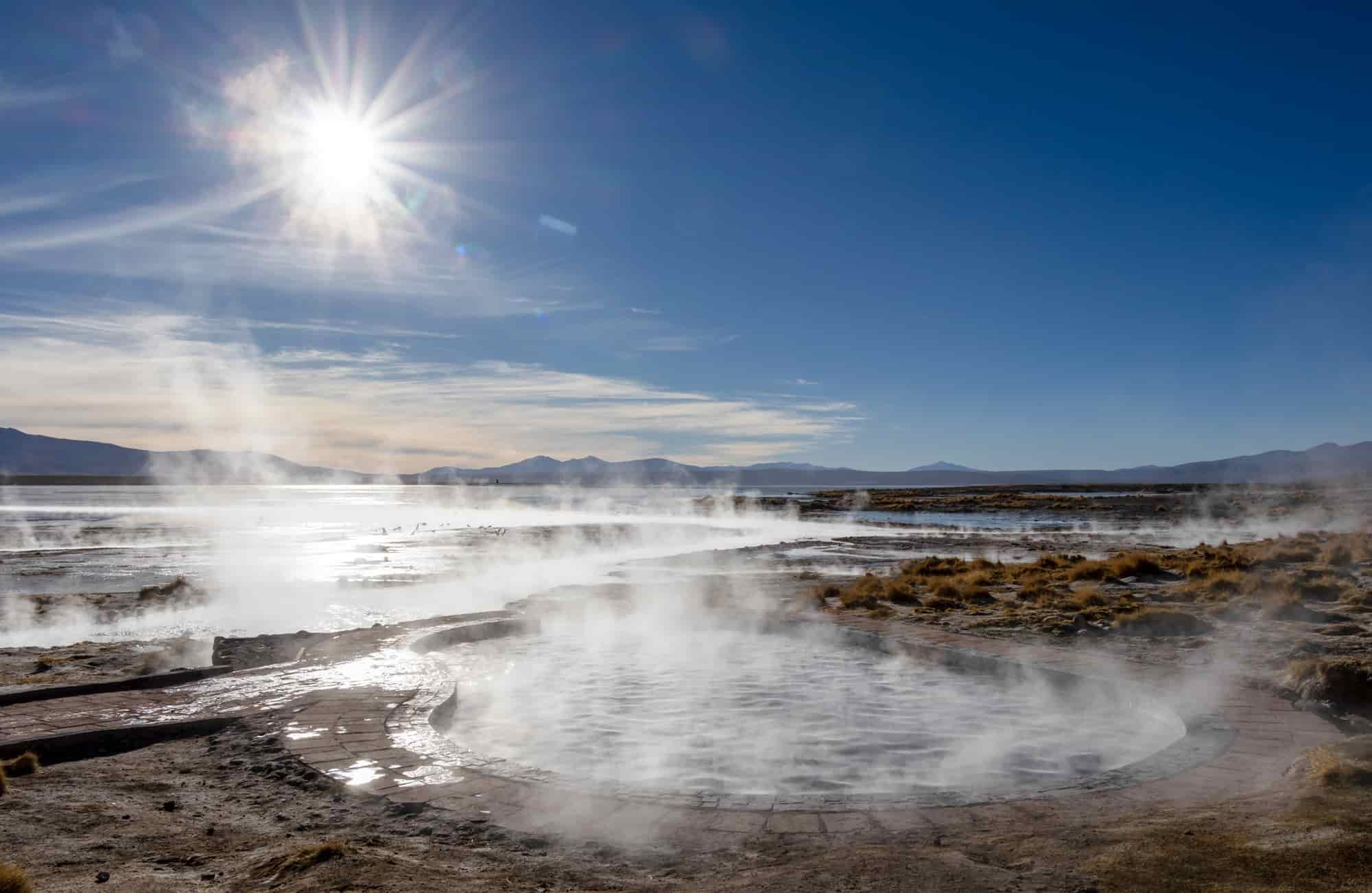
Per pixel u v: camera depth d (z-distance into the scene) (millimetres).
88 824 5207
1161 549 29125
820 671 10625
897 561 25922
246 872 4332
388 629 12242
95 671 11031
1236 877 3861
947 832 4926
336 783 5949
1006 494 107375
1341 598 13953
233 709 7957
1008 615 13430
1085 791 5605
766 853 4664
